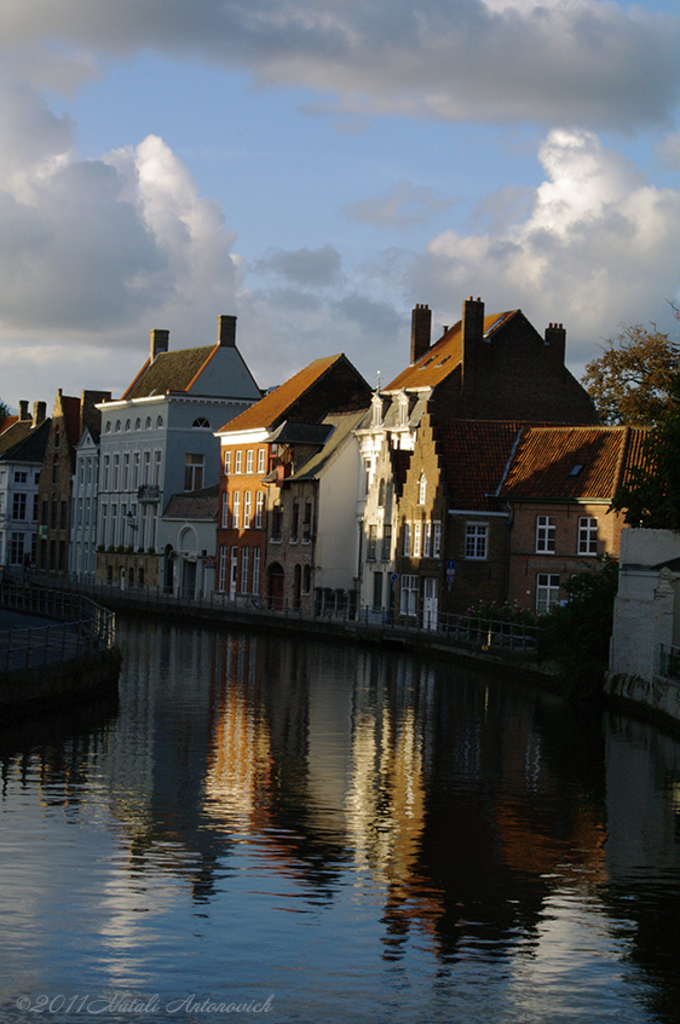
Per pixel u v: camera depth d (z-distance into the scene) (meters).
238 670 53.34
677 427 46.69
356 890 21.20
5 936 18.22
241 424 98.06
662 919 20.19
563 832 25.72
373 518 78.81
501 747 35.25
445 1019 16.05
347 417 88.62
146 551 109.50
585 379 82.56
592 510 64.50
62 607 68.25
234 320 111.12
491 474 69.19
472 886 21.70
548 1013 16.33
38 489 137.88
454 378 78.06
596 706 44.19
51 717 37.66
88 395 128.12
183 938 18.47
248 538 94.69
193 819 25.47
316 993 16.70
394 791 29.09
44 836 23.55
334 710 41.69
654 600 41.88
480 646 56.94
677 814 27.39
